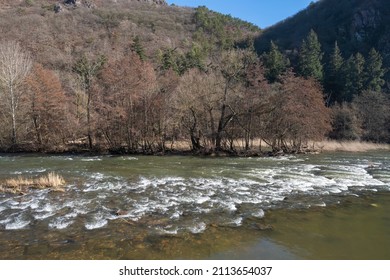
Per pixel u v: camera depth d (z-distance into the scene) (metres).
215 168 26.38
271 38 134.38
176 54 90.00
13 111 43.06
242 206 14.57
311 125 40.44
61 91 46.03
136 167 26.75
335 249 10.02
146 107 40.75
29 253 9.55
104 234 11.02
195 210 13.85
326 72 83.25
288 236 11.07
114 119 40.28
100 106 41.00
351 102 68.44
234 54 42.84
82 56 75.38
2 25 96.31
